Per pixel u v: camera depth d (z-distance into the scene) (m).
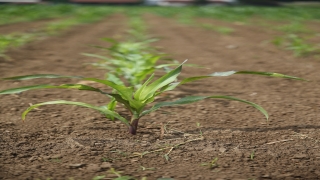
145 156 2.29
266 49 7.12
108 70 4.84
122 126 2.77
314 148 2.46
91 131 2.66
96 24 13.70
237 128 2.78
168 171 2.09
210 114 3.08
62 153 2.30
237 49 7.19
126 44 5.11
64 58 5.77
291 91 3.90
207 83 4.18
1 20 13.75
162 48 7.26
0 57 5.58
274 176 2.05
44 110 3.09
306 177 2.05
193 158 2.28
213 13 20.17
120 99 2.49
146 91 2.46
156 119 2.93
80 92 3.68
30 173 2.02
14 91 2.32
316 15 18.52
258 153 2.37
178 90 3.82
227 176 2.04
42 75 2.40
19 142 2.44
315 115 3.11
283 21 15.91
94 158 2.24
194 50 7.05
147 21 15.66
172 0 39.91
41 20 15.27
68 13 20.80
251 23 14.62
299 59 5.98
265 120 2.96
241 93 3.78
